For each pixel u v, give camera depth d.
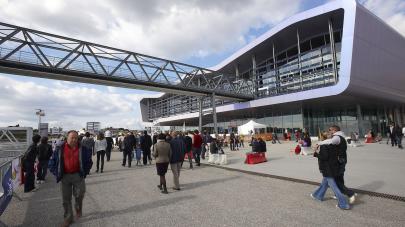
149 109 89.81
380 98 36.88
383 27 34.16
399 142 21.06
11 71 24.41
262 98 41.19
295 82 39.91
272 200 7.02
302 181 9.31
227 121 58.81
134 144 15.05
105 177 11.36
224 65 52.72
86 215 6.08
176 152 8.62
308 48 41.62
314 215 5.72
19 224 5.62
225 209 6.30
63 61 26.08
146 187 9.12
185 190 8.51
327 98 33.91
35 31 24.97
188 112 64.62
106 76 28.59
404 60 40.53
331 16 34.06
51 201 7.59
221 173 11.98
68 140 5.68
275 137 33.97
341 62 30.53
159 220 5.63
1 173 5.91
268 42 42.53
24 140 22.11
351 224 5.14
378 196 7.13
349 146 24.03
